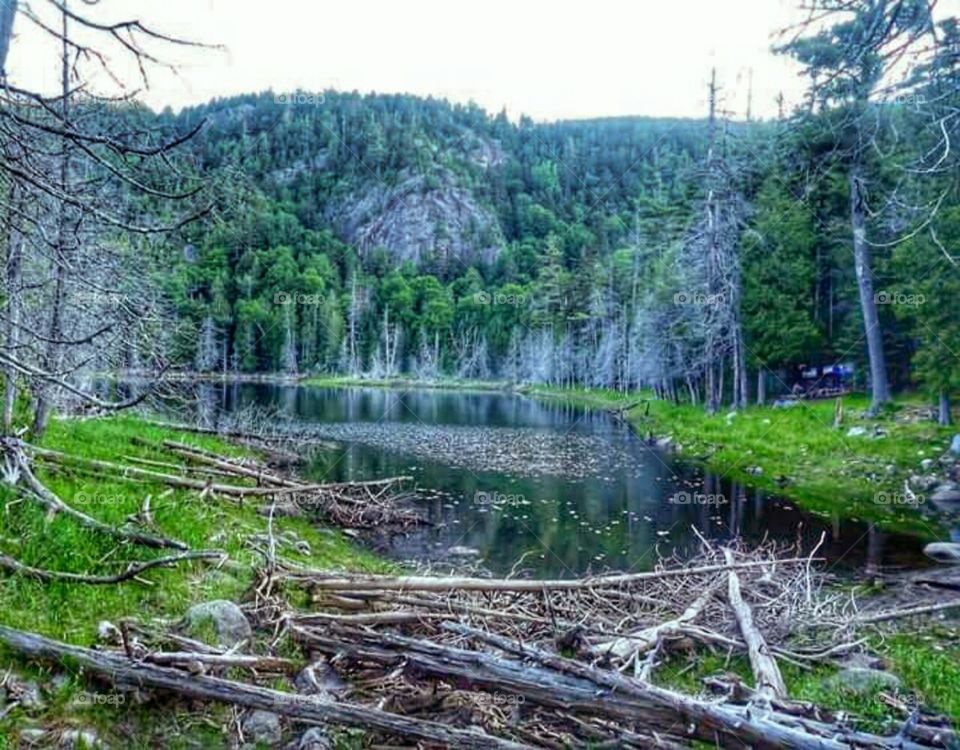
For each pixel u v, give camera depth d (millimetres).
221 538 7895
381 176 108375
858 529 11766
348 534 10828
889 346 25828
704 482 16469
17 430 9039
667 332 31766
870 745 4012
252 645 5207
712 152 26844
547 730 4484
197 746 4004
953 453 16156
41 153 3777
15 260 5223
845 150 7664
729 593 6926
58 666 4297
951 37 5676
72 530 6211
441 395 51875
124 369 8742
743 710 4230
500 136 138750
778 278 27812
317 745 4043
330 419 30875
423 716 4566
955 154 6535
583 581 6797
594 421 32656
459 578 6746
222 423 20391
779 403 26391
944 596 8102
